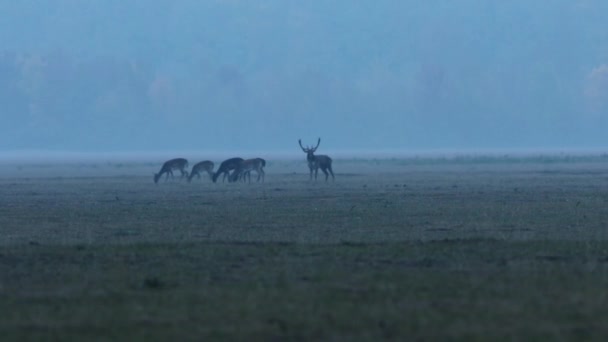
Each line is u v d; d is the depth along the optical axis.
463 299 37.34
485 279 41.94
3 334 32.53
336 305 36.50
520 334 31.67
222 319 34.41
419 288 39.91
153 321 34.25
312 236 63.22
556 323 33.16
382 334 31.91
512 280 41.56
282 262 48.34
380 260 48.75
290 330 32.66
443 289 39.56
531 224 70.94
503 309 35.34
